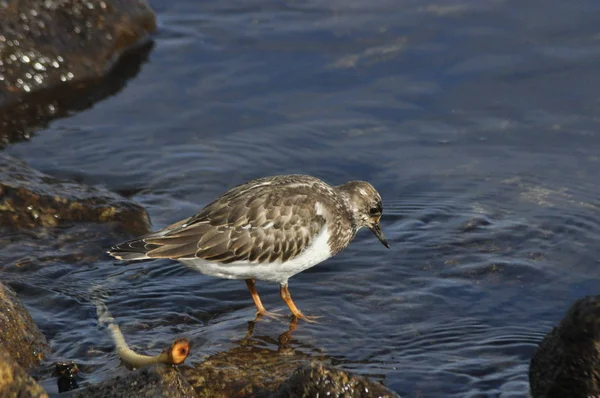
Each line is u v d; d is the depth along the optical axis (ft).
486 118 52.26
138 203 43.98
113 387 27.99
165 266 39.86
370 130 52.01
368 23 61.62
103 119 53.83
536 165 48.06
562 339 29.22
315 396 27.96
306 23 62.23
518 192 45.65
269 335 34.63
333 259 40.63
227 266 35.27
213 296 37.78
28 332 32.53
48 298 36.58
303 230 35.50
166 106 54.90
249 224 34.88
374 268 39.73
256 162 49.44
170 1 65.57
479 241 41.39
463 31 59.88
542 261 39.65
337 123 52.70
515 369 32.45
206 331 34.81
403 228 42.91
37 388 25.43
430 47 58.70
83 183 47.24
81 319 35.35
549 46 57.67
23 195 42.37
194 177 48.06
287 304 36.50
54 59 56.65
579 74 55.01
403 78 56.29
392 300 37.17
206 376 31.30
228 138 51.70
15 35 55.77
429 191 46.26
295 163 49.32
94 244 40.73
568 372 28.81
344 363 32.81
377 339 34.45
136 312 36.06
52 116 54.08
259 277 36.01
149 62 59.21
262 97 55.42
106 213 42.52
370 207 38.91
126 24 59.82
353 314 36.24
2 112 54.08
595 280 38.34
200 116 53.83
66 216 42.14
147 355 32.60
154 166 49.06
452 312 36.24
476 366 32.60
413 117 52.90
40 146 50.98
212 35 61.67
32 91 55.77
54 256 39.63
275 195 35.53
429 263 39.88
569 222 42.60
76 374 31.24
